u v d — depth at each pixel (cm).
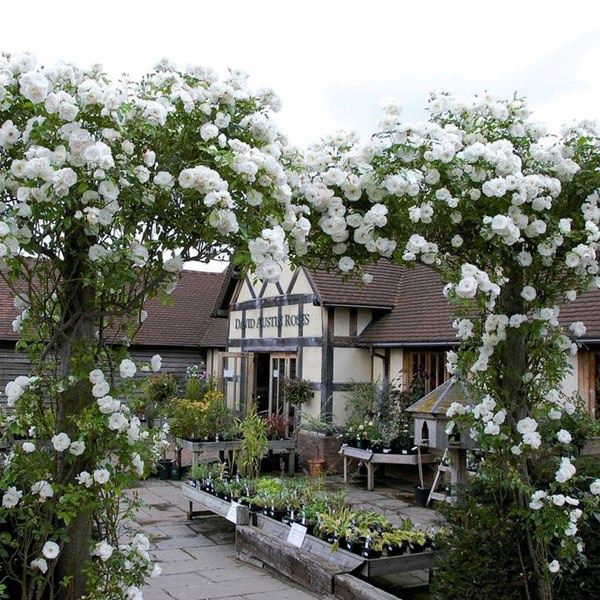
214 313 1563
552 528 384
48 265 329
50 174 288
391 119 408
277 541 603
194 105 351
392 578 589
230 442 1016
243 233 331
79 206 315
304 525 595
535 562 406
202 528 780
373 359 1241
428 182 406
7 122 300
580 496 430
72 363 330
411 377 1152
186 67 368
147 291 346
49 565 337
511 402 431
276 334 1362
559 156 418
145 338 1702
